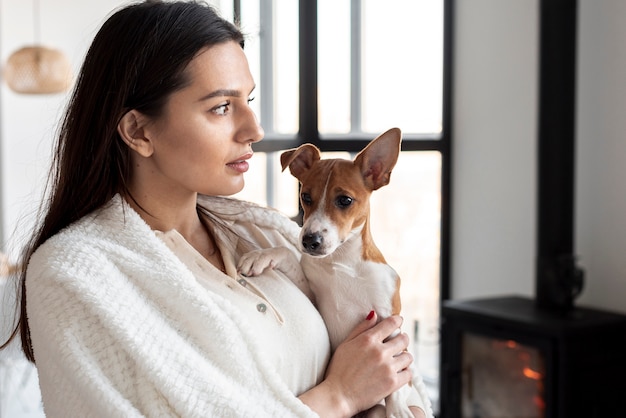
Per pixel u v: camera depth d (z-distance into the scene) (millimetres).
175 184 1178
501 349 3074
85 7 5492
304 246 1259
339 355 1222
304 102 3844
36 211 1259
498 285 3725
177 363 1023
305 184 1319
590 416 2863
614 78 3135
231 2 3539
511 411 3053
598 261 3256
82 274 1034
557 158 3057
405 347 1274
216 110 1120
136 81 1102
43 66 4656
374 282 1298
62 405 1000
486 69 3719
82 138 1137
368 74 4031
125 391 1007
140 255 1101
